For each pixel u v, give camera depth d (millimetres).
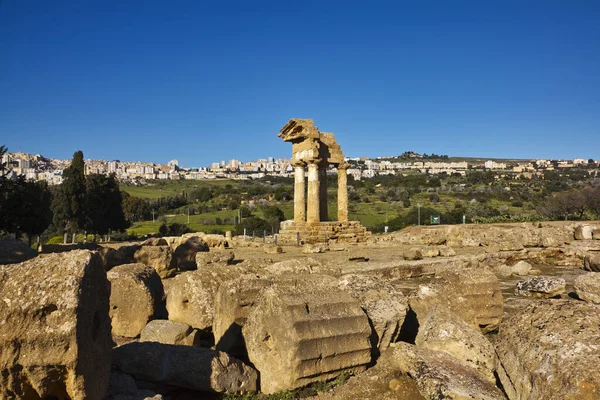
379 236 36719
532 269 20484
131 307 9711
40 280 5430
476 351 7301
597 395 4539
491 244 26969
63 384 5375
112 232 63500
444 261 19797
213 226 69625
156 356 6973
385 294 9258
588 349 5125
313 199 36031
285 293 7418
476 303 9961
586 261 19125
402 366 7113
